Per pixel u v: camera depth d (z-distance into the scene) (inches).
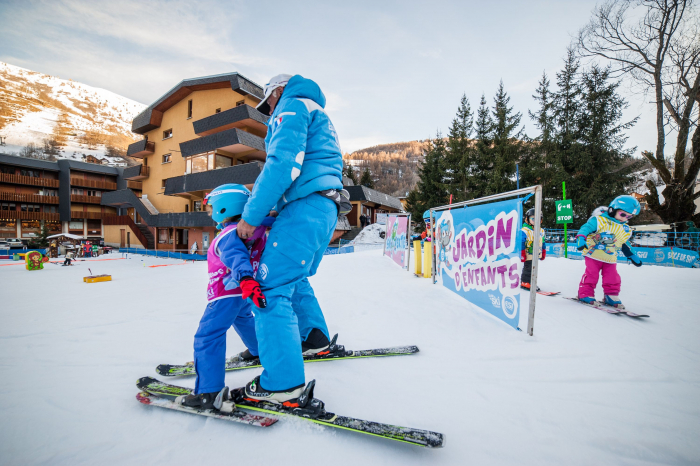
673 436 48.4
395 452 44.5
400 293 159.0
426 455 43.9
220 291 57.8
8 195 1378.0
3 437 47.6
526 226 197.2
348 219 1110.4
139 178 1148.5
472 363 75.8
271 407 52.9
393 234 323.9
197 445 45.8
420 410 55.2
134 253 1070.4
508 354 81.2
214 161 791.1
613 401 59.0
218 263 58.8
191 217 877.8
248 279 51.3
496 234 113.0
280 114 56.5
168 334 100.4
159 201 1064.2
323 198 58.3
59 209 1499.8
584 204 761.0
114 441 46.7
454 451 44.6
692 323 111.3
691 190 549.6
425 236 224.1
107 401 58.8
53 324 114.9
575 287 185.2
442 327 104.2
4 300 180.2
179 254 859.4
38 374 71.0
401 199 1711.4
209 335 56.4
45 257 728.3
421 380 66.9
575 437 48.2
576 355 81.0
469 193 964.0
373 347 87.0
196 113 921.5
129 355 82.5
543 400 59.1
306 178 57.2
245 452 44.1
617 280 134.6
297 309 77.6
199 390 54.7
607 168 781.3
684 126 558.9
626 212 129.4
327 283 193.9
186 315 125.5
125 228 1172.5
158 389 60.7
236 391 57.8
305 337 77.4
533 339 93.0
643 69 619.8
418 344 88.9
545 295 163.3
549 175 803.4
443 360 77.6
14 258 808.3
